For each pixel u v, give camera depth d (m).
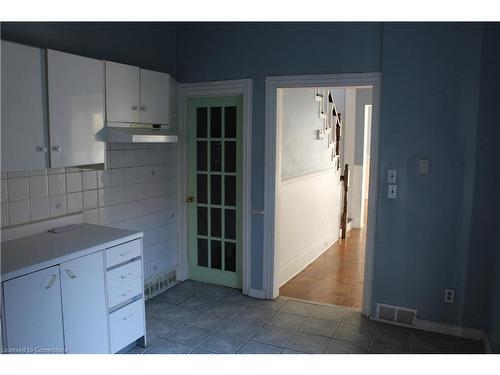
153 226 3.93
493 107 2.96
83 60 2.73
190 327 3.36
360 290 4.19
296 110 4.48
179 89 4.06
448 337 3.21
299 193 4.66
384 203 3.34
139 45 3.59
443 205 3.17
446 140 3.10
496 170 2.99
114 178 3.45
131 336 2.90
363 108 6.74
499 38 2.88
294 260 4.61
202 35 3.90
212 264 4.29
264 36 3.64
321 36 3.44
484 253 3.08
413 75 3.14
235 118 3.96
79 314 2.51
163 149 3.98
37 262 2.25
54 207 2.96
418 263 3.29
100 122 2.90
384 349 3.04
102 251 2.63
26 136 2.41
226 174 4.07
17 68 2.34
